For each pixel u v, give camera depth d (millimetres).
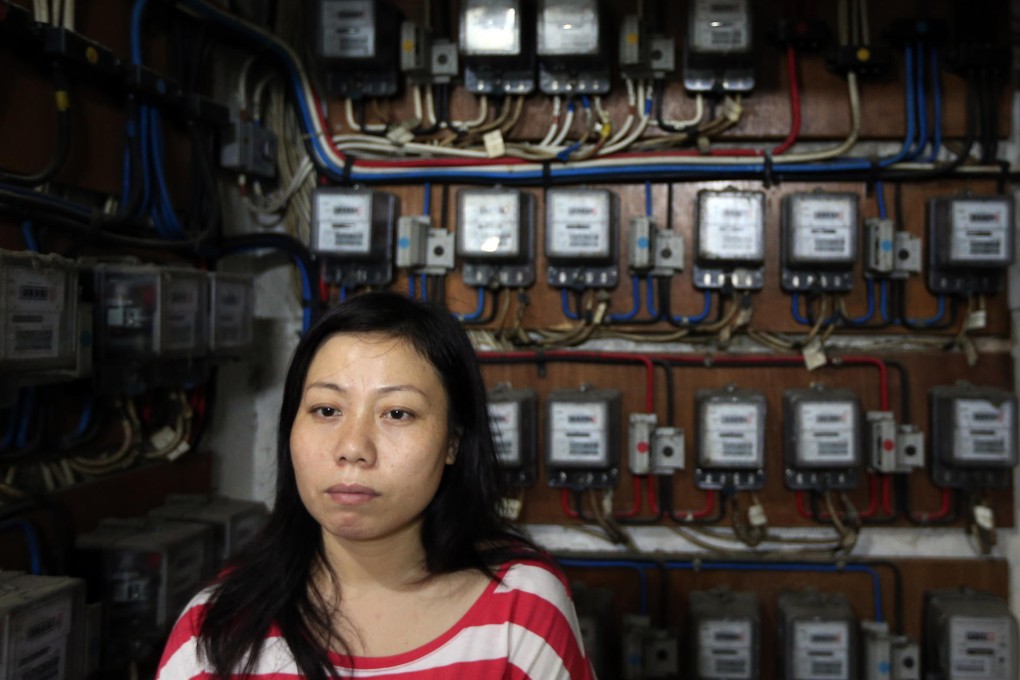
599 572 2303
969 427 2117
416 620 953
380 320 933
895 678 2166
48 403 1607
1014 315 2246
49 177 1540
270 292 2461
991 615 2102
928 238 2219
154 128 1868
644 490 2299
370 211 2197
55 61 1554
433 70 2291
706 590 2279
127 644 1678
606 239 2166
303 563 984
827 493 2182
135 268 1657
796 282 2205
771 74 2268
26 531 1536
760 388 2271
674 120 2285
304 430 905
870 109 2252
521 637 942
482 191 2197
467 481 1021
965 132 2234
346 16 2209
